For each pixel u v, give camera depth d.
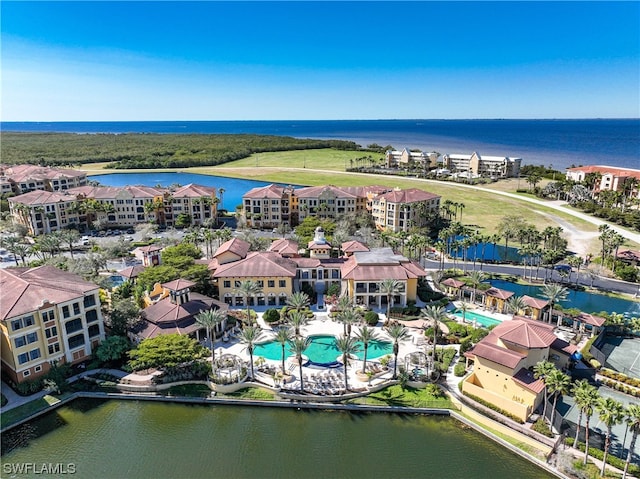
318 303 103.00
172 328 81.69
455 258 127.81
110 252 130.25
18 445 61.00
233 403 69.50
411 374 73.19
